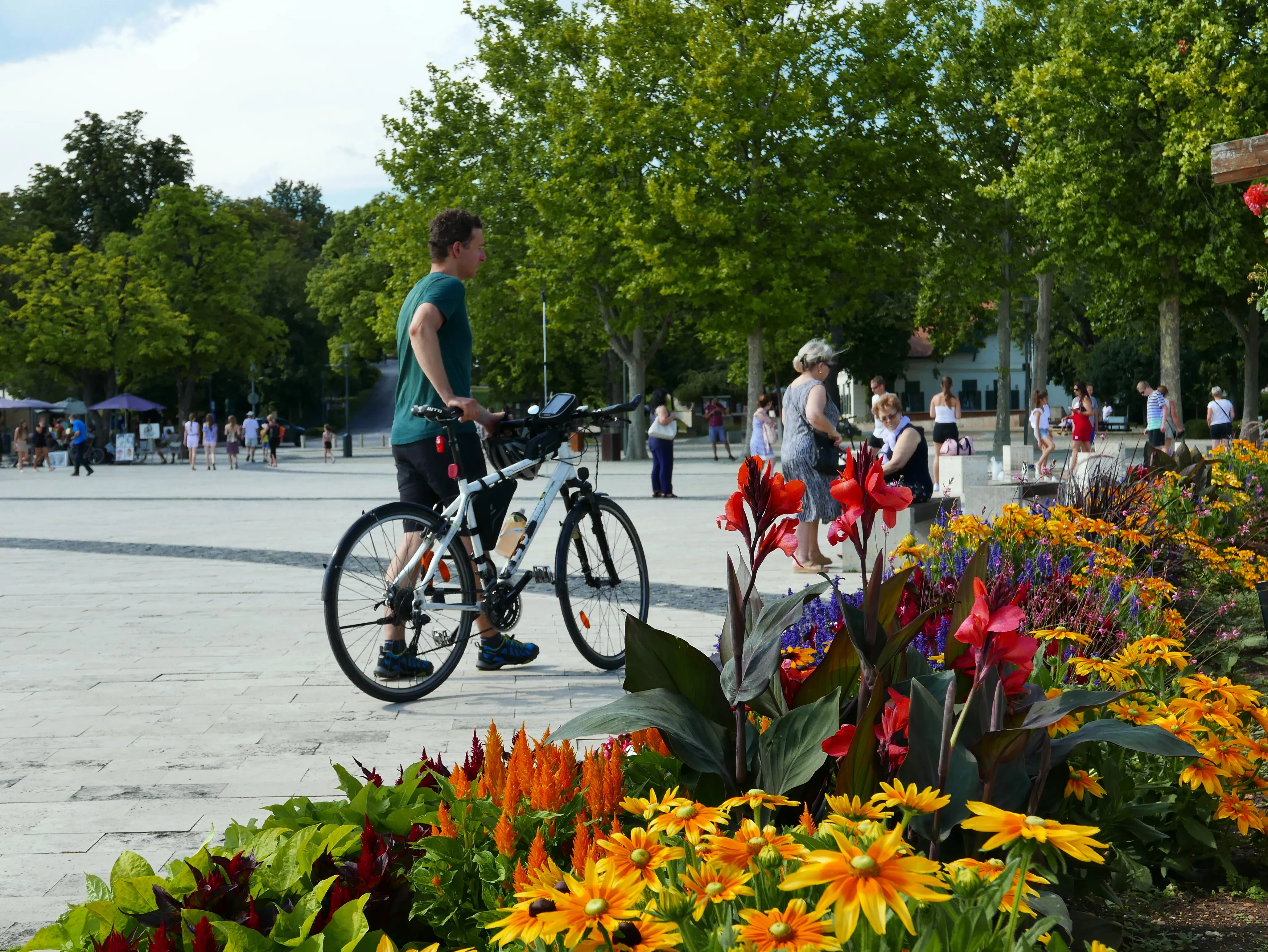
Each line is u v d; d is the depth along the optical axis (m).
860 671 2.52
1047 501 9.46
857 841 1.67
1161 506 8.06
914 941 1.59
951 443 20.64
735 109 31.81
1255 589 6.48
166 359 59.75
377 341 66.25
